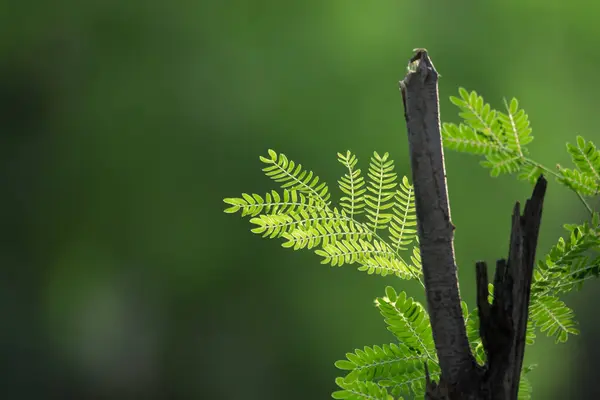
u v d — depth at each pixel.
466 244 13.59
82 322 15.20
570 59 14.88
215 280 14.51
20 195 14.80
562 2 14.81
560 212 10.79
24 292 15.16
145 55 14.41
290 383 14.51
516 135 1.58
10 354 14.95
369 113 14.07
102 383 15.15
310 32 14.41
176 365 14.91
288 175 1.34
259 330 14.55
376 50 14.30
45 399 15.06
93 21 14.54
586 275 1.42
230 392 14.72
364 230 1.37
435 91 1.12
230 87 14.13
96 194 14.38
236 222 14.23
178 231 14.20
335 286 14.17
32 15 14.41
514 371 1.13
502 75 14.54
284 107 13.97
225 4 14.44
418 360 1.37
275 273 14.39
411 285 12.41
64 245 14.92
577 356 10.14
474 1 14.82
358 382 1.37
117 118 14.30
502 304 1.13
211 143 14.06
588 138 14.55
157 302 14.86
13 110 14.88
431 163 1.12
